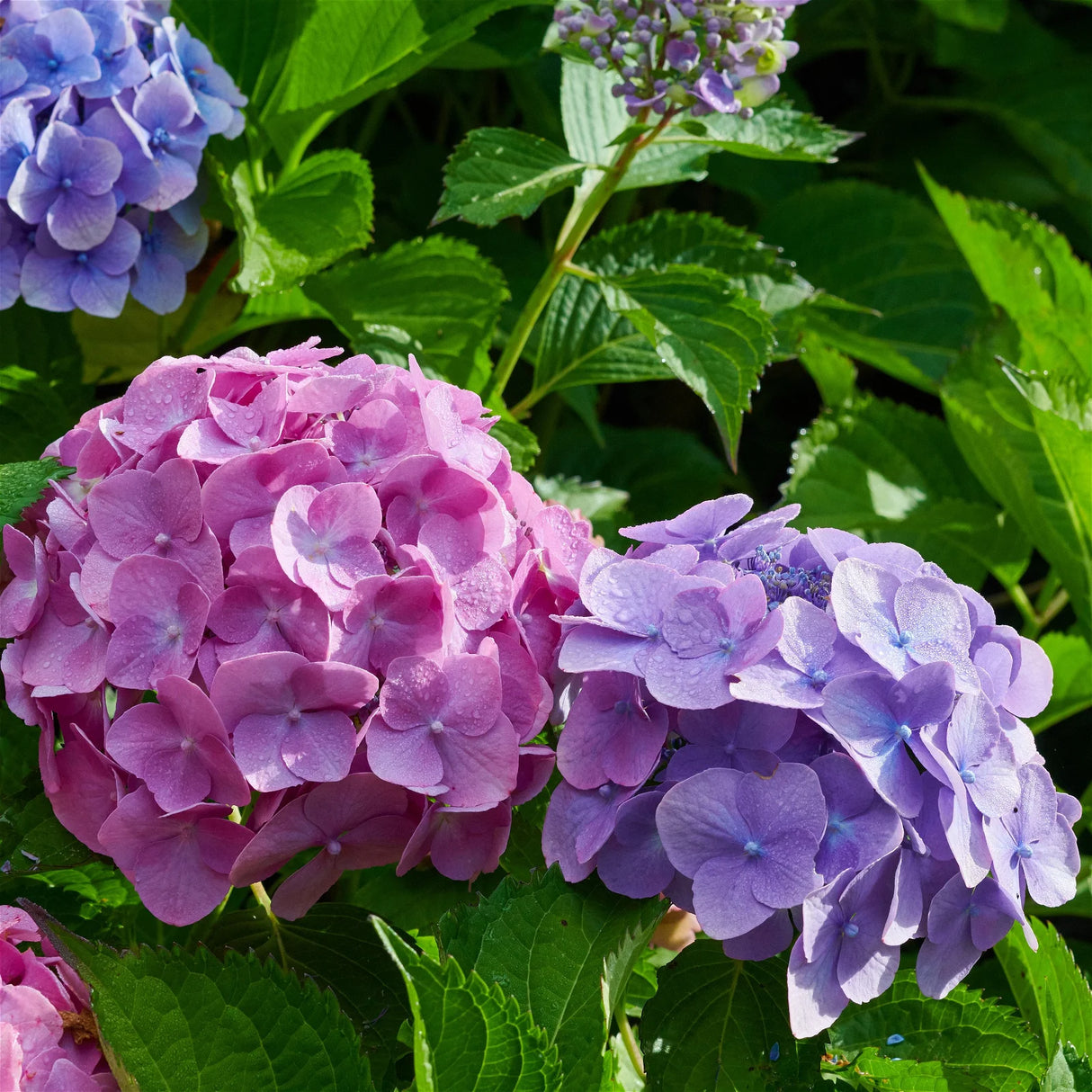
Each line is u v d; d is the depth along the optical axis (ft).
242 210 5.78
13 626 4.97
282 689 4.87
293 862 5.48
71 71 5.56
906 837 4.88
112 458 5.06
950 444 7.32
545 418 8.24
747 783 4.87
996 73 9.30
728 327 5.71
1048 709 6.47
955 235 6.86
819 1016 4.86
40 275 5.60
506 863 5.29
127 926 5.29
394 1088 5.11
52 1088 4.84
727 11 5.51
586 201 5.98
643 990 5.42
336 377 4.98
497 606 4.99
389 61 5.95
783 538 5.03
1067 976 5.16
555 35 6.07
